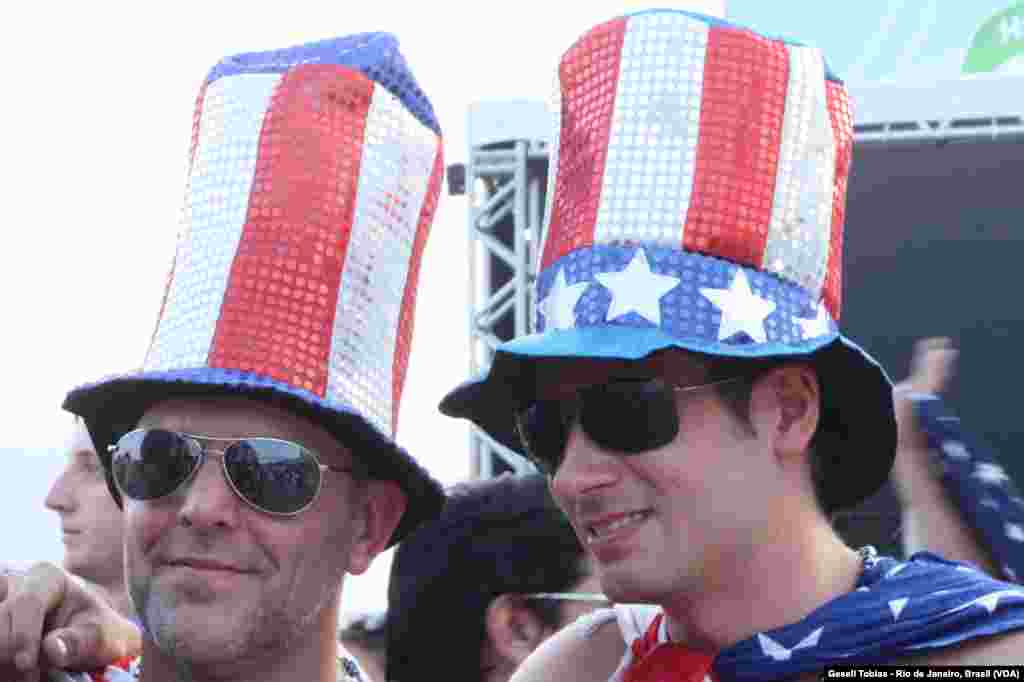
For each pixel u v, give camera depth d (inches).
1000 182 280.5
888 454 72.1
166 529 65.3
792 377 67.2
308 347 67.8
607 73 70.3
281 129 70.1
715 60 69.1
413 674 93.9
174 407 67.1
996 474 109.7
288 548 65.8
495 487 97.0
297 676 67.2
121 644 67.2
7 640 63.8
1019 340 297.3
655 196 67.3
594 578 92.9
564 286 68.1
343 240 69.6
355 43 73.3
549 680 79.3
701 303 65.4
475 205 236.5
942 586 66.0
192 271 69.4
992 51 244.7
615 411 64.4
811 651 64.6
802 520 67.8
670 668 68.2
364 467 70.1
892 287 300.7
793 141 69.0
